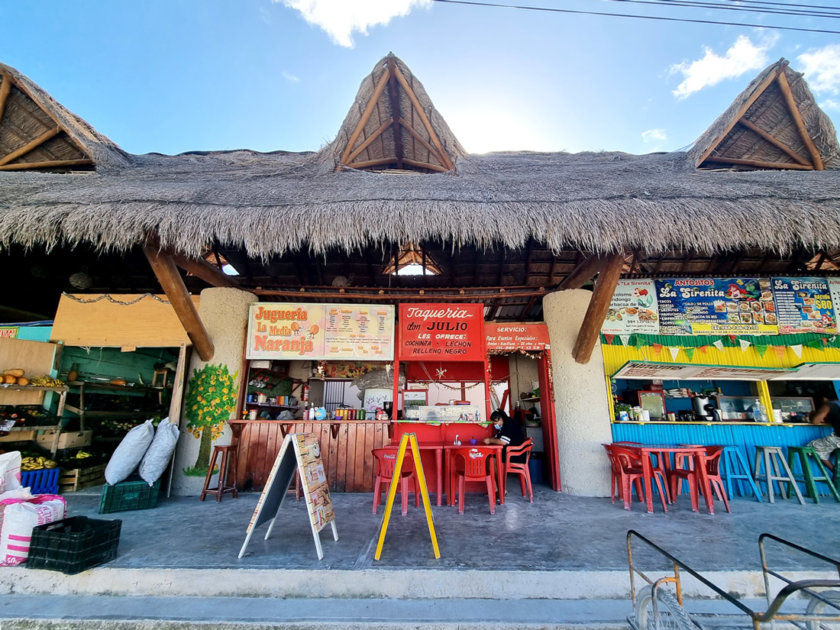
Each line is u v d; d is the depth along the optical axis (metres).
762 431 6.68
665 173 6.71
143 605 3.09
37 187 5.59
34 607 3.06
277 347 6.73
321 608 3.04
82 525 3.73
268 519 4.11
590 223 4.61
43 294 8.12
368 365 8.41
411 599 3.19
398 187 5.68
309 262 7.70
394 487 3.72
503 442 6.08
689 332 7.00
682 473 5.57
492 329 7.12
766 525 4.64
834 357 6.79
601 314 5.82
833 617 1.93
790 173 6.52
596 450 6.36
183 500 5.81
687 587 3.28
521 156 8.73
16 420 6.24
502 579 3.27
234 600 3.16
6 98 6.88
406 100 7.21
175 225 4.48
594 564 3.44
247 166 7.79
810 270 7.30
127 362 8.77
